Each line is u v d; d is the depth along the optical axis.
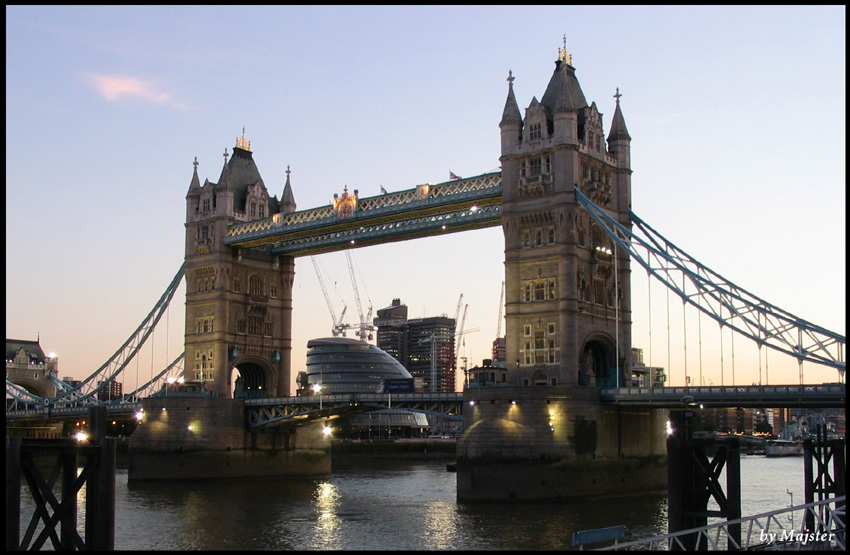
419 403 129.25
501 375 119.81
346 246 154.00
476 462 109.25
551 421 109.19
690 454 69.19
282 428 157.00
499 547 79.50
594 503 106.94
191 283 159.75
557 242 117.25
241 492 129.88
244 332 157.50
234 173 163.00
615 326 123.88
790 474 164.88
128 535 89.38
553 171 118.56
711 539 75.44
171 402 147.25
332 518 100.25
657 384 134.38
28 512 100.88
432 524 93.31
